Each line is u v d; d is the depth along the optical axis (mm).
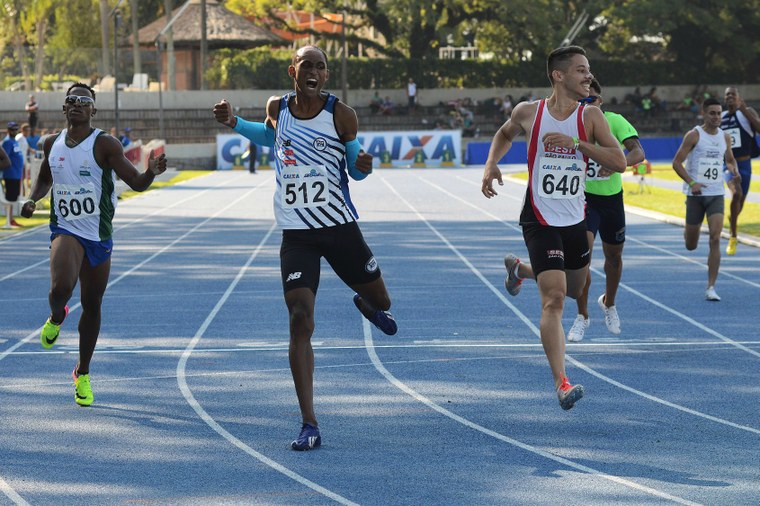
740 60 125125
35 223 42562
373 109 111688
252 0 119000
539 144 12836
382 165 96812
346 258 12141
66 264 13234
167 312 21531
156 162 13227
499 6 113875
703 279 25328
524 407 13352
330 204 12008
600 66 122062
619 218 17734
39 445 11727
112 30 114000
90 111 13414
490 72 119125
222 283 25734
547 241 12711
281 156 12031
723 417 12766
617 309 21234
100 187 13406
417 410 13250
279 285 25312
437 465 10844
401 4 110375
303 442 11414
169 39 108562
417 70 117250
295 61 11898
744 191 28125
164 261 30266
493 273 27031
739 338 18062
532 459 11031
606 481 10250
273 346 17781
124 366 16203
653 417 12781
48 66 105312
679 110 117188
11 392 14484
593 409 13211
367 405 13539
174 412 13250
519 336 18562
